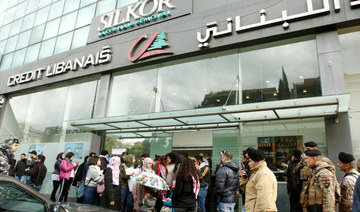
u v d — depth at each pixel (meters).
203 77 9.63
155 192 5.50
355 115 6.92
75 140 11.90
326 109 6.79
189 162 4.68
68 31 14.30
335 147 6.77
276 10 8.15
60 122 12.91
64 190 8.53
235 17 8.79
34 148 13.38
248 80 8.72
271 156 7.71
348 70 7.34
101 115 11.27
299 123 7.56
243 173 4.48
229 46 8.95
